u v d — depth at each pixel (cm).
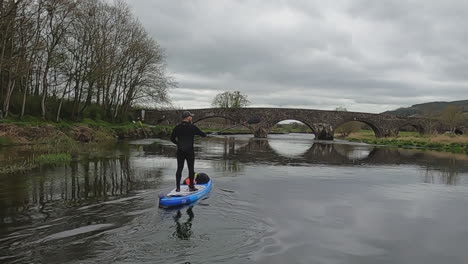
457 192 1127
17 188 960
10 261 474
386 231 677
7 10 2445
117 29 4131
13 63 2623
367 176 1445
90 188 985
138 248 533
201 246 548
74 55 3538
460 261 535
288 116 5828
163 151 2292
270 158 2117
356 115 6072
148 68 4775
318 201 921
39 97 3681
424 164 2022
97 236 580
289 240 598
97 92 4419
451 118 6219
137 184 1061
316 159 2166
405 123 6412
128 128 4138
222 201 863
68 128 2878
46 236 577
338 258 529
